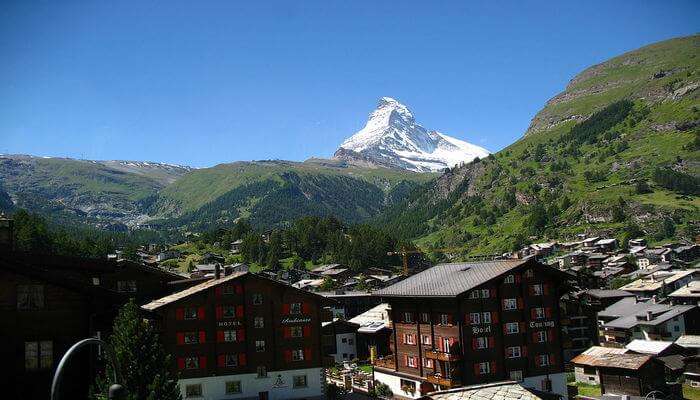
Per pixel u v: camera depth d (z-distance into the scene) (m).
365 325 121.75
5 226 60.91
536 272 81.06
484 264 83.88
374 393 84.44
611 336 118.00
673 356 92.88
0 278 44.62
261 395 75.00
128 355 42.56
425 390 79.38
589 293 133.62
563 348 81.19
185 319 73.25
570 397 83.81
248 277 76.50
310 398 76.81
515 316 78.81
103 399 39.62
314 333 79.06
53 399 21.83
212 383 73.38
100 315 49.50
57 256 66.06
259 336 76.06
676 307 115.94
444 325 77.88
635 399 77.00
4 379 43.75
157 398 41.62
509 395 34.38
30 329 44.88
